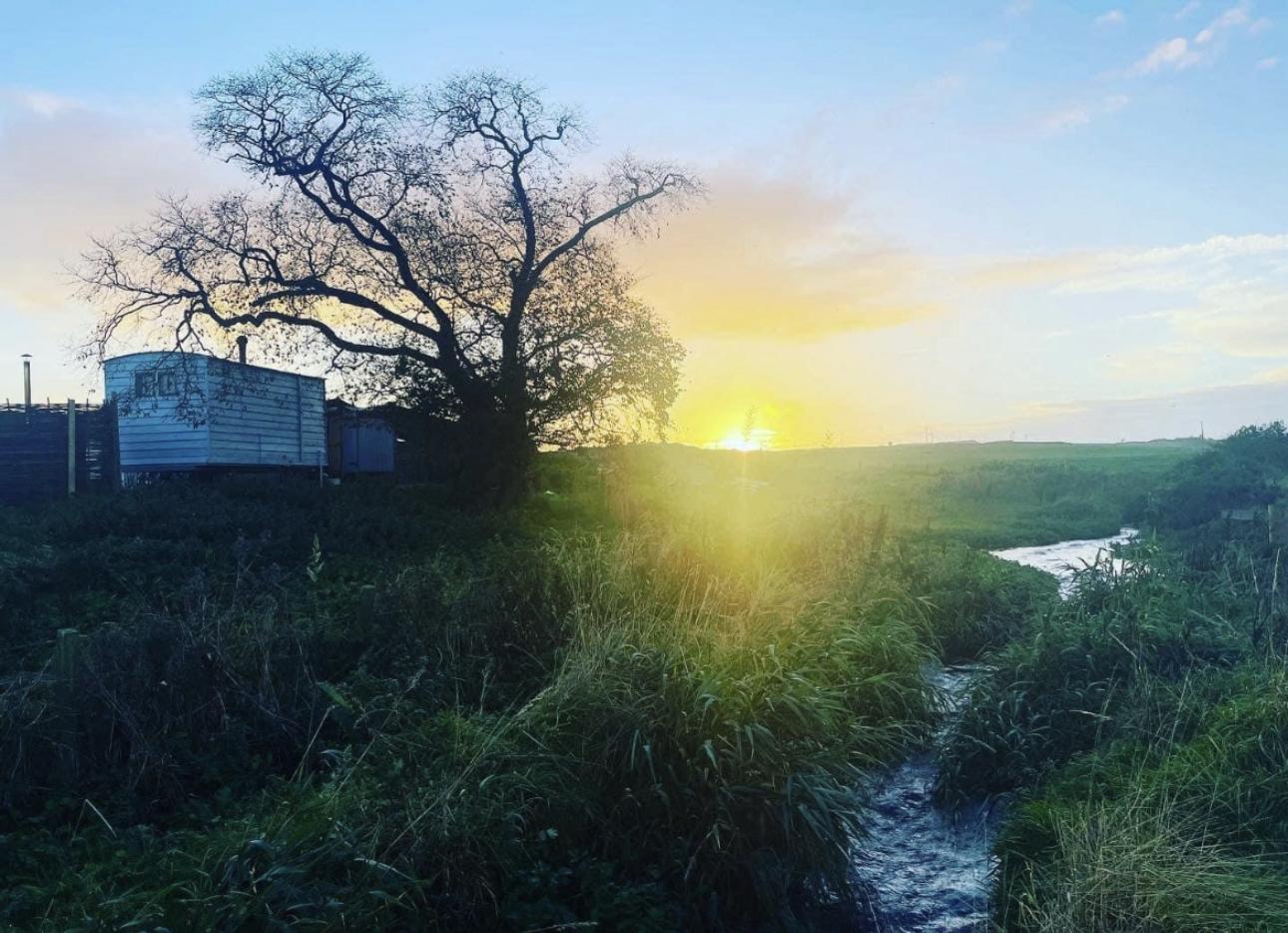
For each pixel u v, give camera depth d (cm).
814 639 923
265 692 725
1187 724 713
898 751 830
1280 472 2794
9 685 674
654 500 2242
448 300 2481
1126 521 2877
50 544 1415
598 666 699
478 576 1021
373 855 499
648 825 605
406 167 2502
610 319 2506
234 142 2434
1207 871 520
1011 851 616
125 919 444
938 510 3112
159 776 627
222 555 1337
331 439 3347
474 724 654
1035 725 790
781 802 603
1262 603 955
